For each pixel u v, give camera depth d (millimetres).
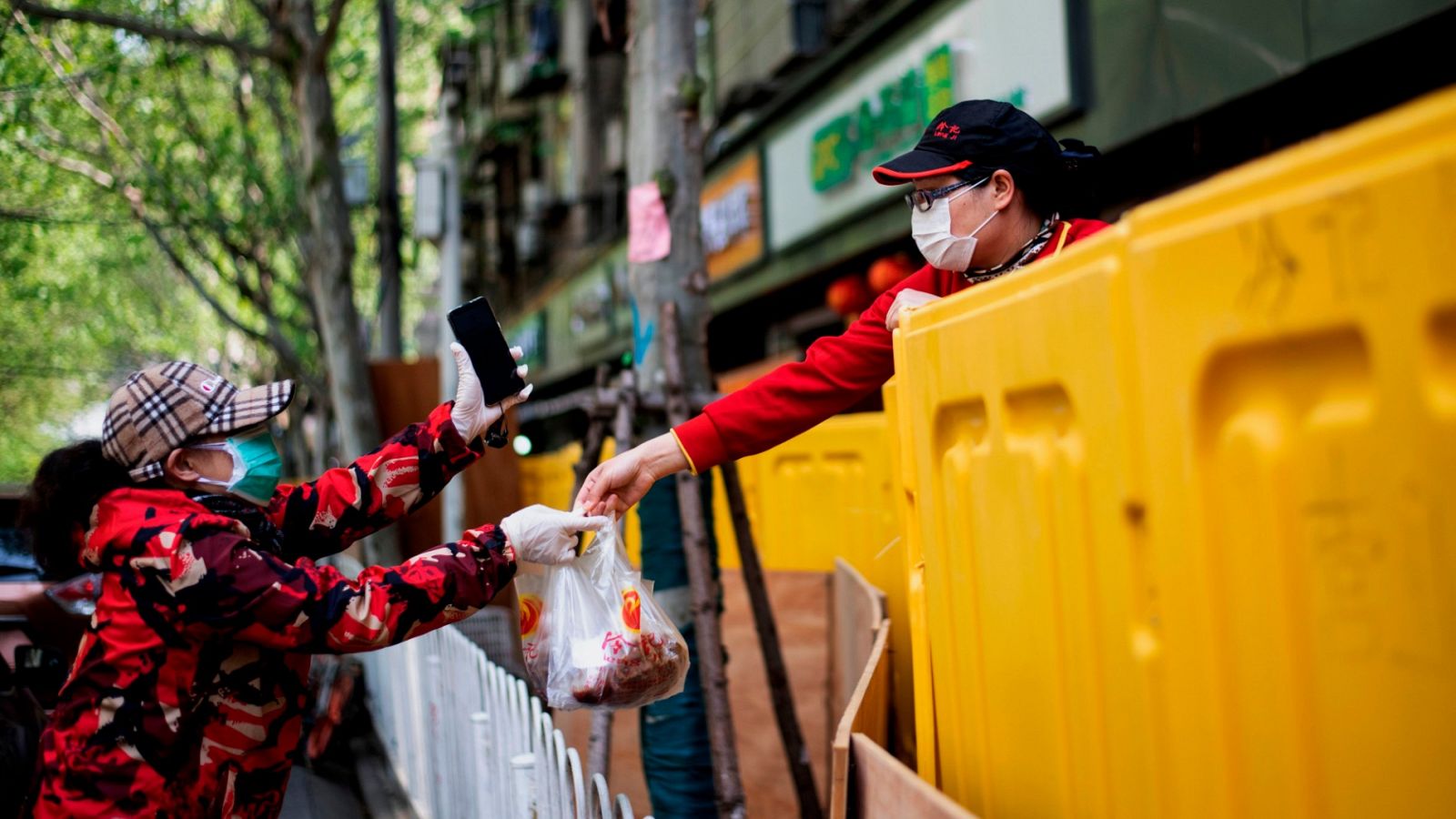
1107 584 1202
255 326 18609
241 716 1924
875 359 2211
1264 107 6199
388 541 8211
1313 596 918
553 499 9305
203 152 12539
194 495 2018
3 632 5312
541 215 21062
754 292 11859
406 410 8875
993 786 1540
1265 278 943
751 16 11578
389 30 10883
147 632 1845
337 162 8211
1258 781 983
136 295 18734
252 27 11891
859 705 1826
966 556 1597
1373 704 865
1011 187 2045
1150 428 1098
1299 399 940
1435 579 807
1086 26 6902
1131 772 1174
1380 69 5641
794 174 10711
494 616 6555
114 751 1829
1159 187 7324
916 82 8523
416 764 4668
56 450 2016
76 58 9711
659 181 4027
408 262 13336
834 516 4848
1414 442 819
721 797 3371
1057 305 1273
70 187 12562
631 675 2090
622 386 3875
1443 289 787
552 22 19234
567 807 2291
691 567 3514
